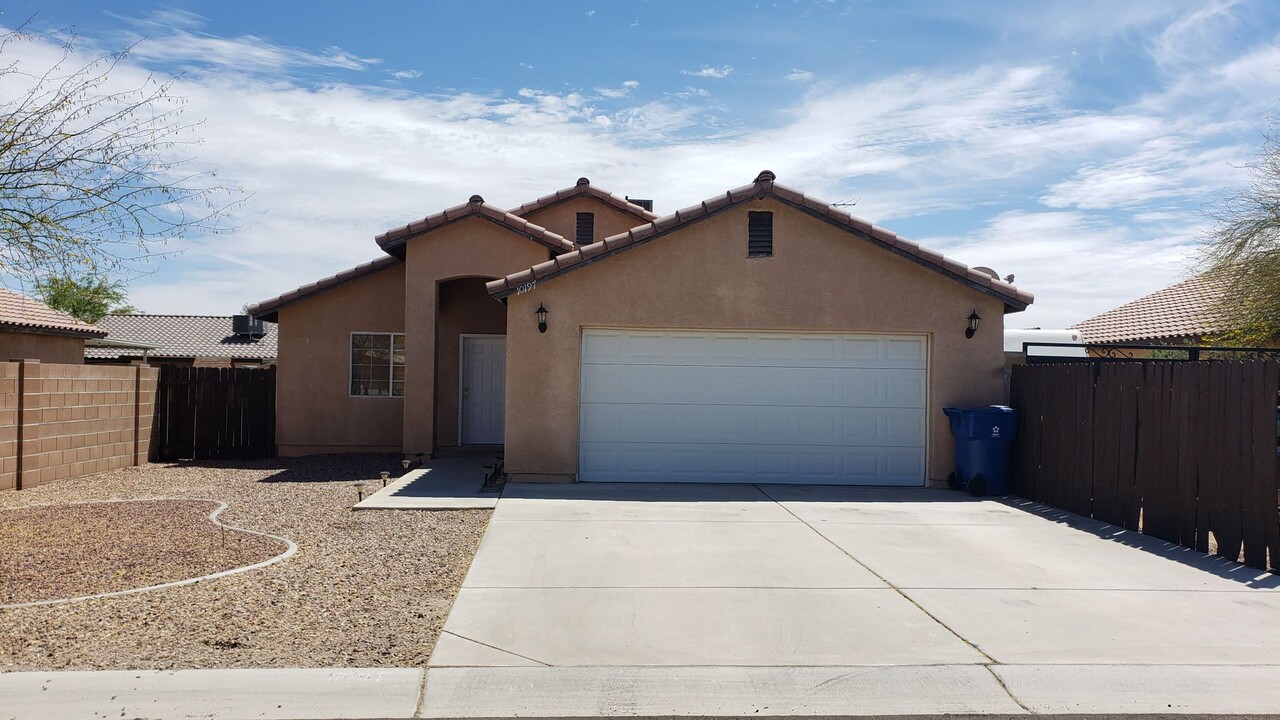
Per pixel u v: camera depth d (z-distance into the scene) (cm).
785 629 675
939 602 745
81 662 588
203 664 588
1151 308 3042
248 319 4906
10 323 2066
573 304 1357
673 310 1358
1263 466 867
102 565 838
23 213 948
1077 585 802
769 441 1387
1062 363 1290
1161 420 1007
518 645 634
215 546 922
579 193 2125
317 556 889
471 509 1148
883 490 1340
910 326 1365
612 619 694
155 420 1819
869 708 548
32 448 1406
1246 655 628
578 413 1365
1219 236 2169
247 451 1888
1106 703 556
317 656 606
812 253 1362
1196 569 864
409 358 1703
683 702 553
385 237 1689
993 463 1304
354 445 1877
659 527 1037
